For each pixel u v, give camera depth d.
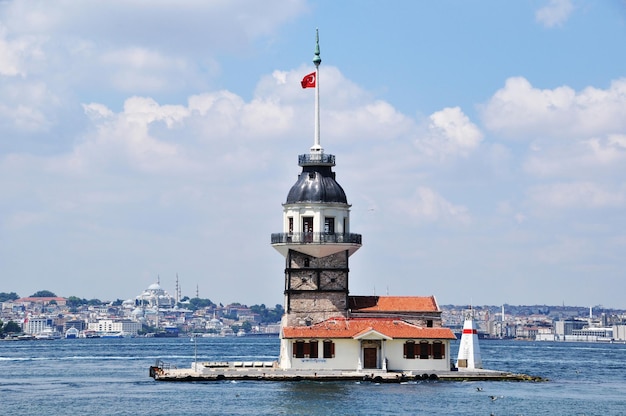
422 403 177.75
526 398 189.50
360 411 167.88
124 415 167.38
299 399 181.50
